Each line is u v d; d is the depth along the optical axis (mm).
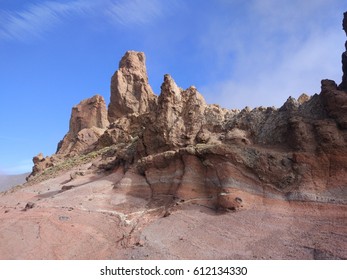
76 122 74000
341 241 16188
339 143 21469
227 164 24141
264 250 17031
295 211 19984
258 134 27531
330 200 19547
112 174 35312
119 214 25750
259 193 22500
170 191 26953
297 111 26234
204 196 24625
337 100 22969
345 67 25312
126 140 49469
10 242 20281
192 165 26453
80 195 30734
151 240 20062
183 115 32656
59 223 23469
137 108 64188
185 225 21438
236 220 20531
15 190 47406
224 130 29812
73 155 61719
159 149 31844
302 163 22188
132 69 67562
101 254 18969
